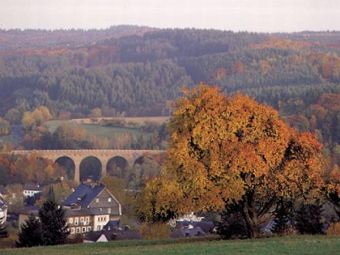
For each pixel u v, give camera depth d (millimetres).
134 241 57219
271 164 53438
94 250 47125
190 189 52875
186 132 53781
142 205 54406
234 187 52375
